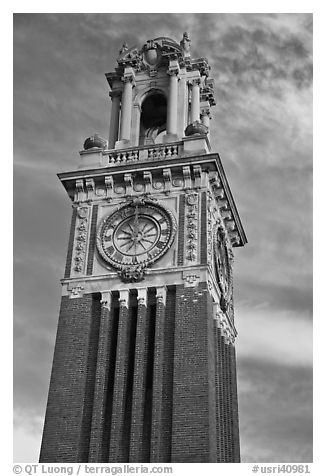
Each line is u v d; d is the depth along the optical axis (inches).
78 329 1670.8
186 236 1728.6
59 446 1533.0
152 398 1547.7
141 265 1708.9
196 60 2137.1
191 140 1868.8
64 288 1732.3
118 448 1515.7
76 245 1790.1
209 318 1626.5
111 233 1781.5
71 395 1592.0
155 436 1492.4
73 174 1868.8
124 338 1638.8
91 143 1948.8
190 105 2069.4
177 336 1590.8
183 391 1523.1
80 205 1852.9
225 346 1809.8
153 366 1590.8
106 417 1574.8
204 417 1485.0
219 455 1582.2
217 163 1801.2
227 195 1888.5
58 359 1641.2
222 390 1708.9
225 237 1924.2
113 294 1707.7
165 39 2133.4
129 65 2114.9
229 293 1920.5
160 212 1779.0
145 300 1669.5
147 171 1827.0
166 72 2086.6
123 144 1952.5
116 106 2086.6
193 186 1798.7
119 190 1847.9
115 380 1593.3
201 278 1657.2
